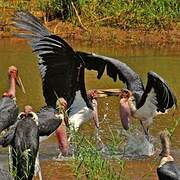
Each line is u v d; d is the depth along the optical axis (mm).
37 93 19219
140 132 15336
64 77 14133
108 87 20453
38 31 13930
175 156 13555
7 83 20547
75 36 30000
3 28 29594
